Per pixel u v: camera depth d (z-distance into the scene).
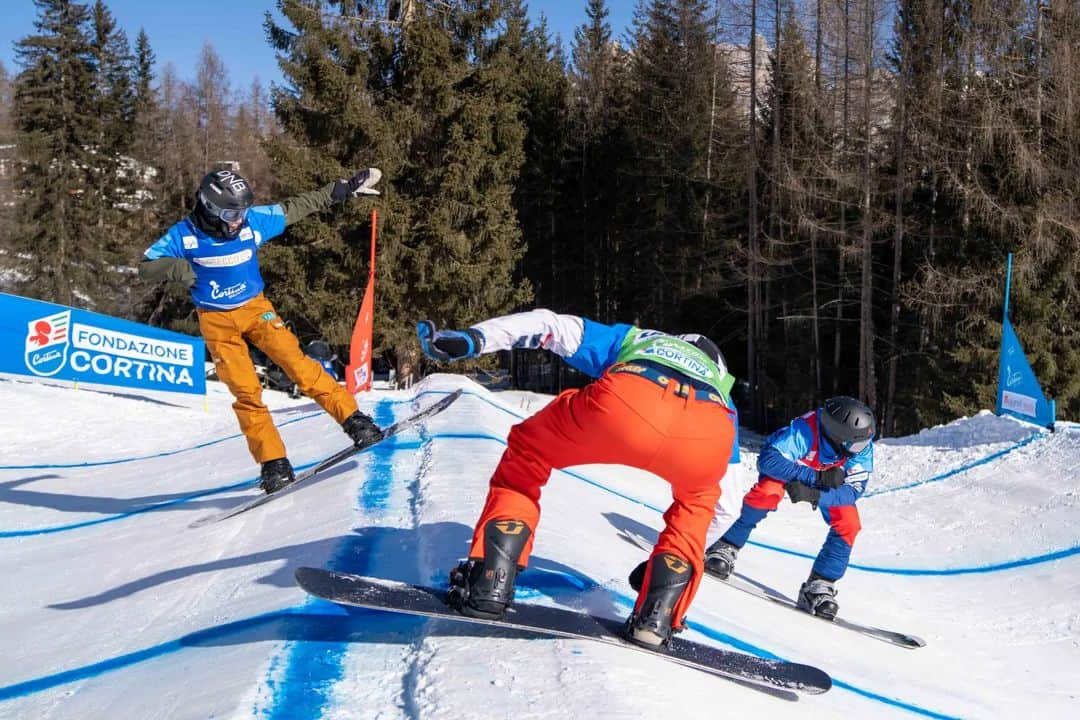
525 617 2.79
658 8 34.41
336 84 22.62
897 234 23.09
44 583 4.62
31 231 34.28
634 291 35.59
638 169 33.94
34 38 34.81
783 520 8.68
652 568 2.86
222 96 47.88
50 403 12.84
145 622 3.52
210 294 4.73
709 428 2.86
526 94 36.25
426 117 24.16
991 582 6.51
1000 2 20.50
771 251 26.83
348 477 5.45
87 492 7.79
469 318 24.28
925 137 21.73
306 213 4.98
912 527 8.27
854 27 22.31
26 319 13.32
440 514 4.21
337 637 2.81
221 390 17.39
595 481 7.46
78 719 2.63
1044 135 20.47
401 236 23.23
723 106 34.12
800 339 27.64
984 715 3.84
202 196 4.47
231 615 3.23
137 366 13.77
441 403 4.57
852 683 3.75
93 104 36.03
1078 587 6.00
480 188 24.56
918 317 23.61
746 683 2.95
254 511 5.23
